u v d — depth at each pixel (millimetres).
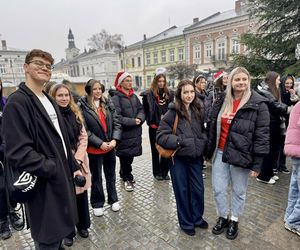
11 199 1729
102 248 2547
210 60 31391
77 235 2764
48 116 1786
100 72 59750
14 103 1612
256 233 2680
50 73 1837
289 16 8602
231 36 28656
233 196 2617
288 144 2494
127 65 47562
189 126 2578
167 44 38062
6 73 52750
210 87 5277
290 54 8570
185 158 2621
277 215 3016
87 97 3127
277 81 3791
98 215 3145
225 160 2463
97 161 3066
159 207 3346
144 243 2600
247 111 2342
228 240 2586
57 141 1824
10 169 1688
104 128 3139
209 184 4086
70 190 1897
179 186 2646
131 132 3781
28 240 2750
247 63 9227
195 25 33875
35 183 1677
